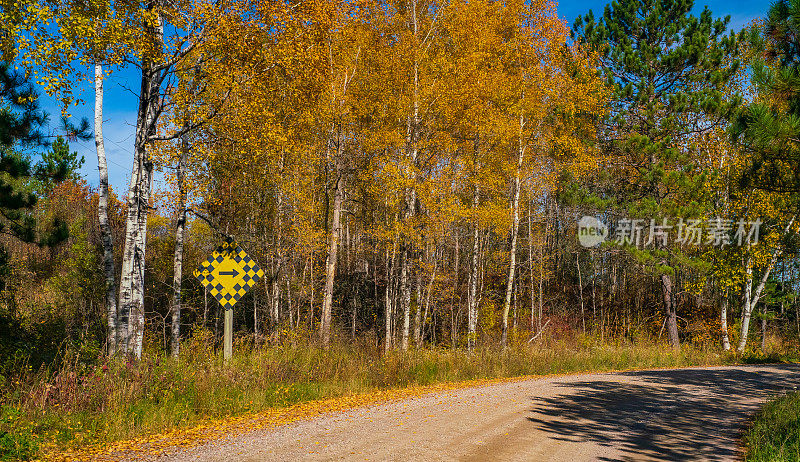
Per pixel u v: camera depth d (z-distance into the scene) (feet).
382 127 56.54
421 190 54.49
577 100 62.90
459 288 99.91
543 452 21.62
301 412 28.96
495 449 21.72
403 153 55.88
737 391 42.60
